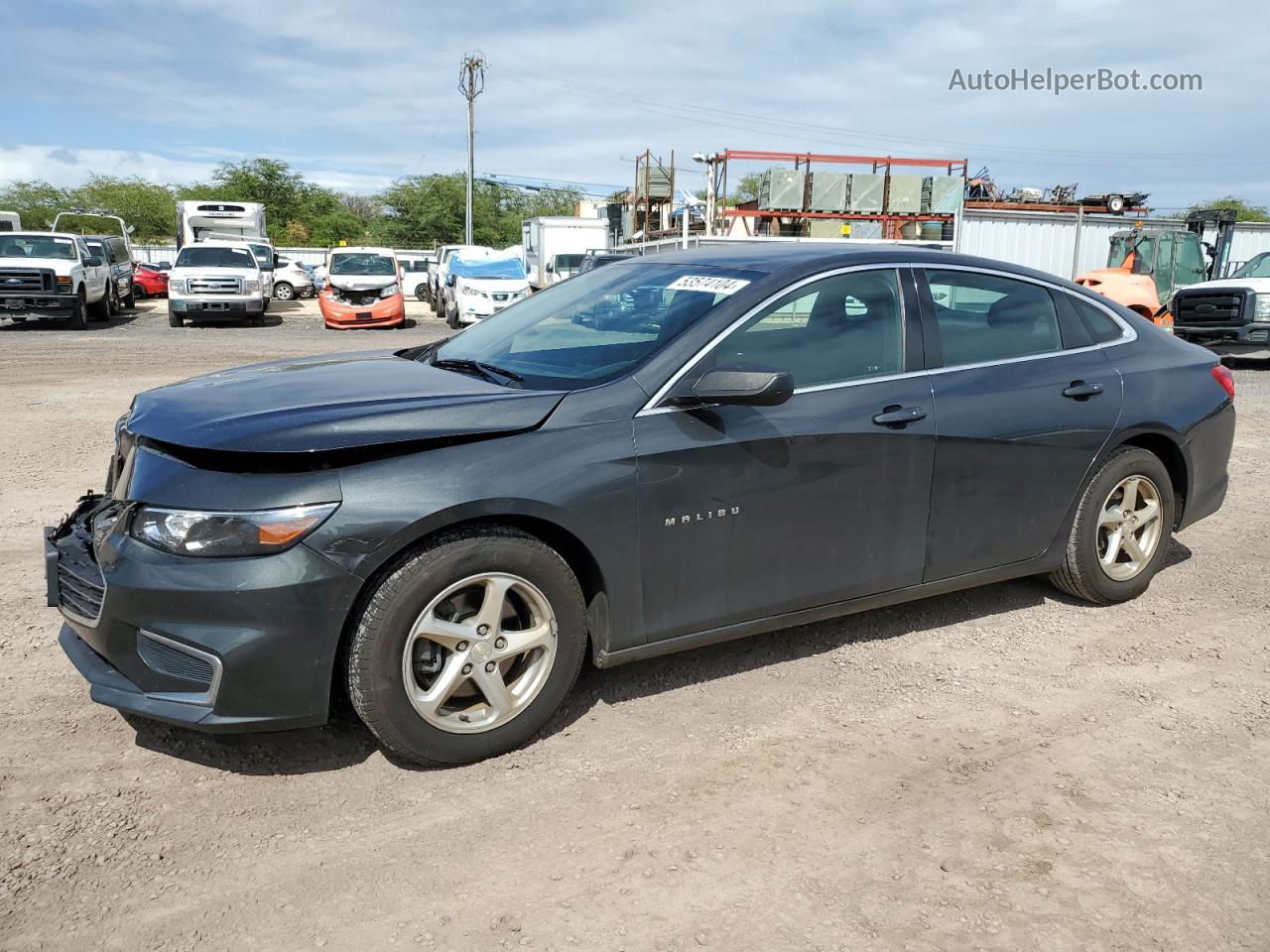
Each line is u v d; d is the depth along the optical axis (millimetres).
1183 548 5555
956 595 4699
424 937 2340
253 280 22578
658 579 3303
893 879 2574
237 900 2467
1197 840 2768
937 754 3223
